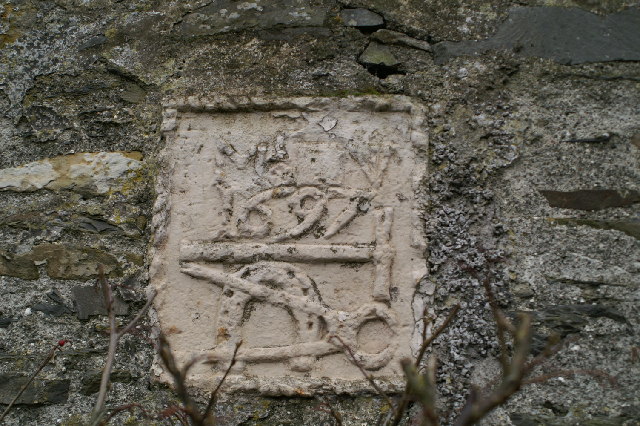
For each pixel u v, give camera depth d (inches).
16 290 93.8
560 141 93.2
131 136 99.0
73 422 87.7
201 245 92.0
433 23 100.1
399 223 91.4
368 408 85.2
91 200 96.8
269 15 102.6
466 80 96.7
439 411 83.7
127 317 91.3
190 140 96.5
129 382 88.5
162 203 94.0
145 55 103.0
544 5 100.2
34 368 90.2
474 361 85.6
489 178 92.1
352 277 90.2
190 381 87.4
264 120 96.9
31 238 95.9
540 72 96.7
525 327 60.8
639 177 91.1
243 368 87.8
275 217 92.6
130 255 93.7
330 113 96.0
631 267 87.3
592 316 86.0
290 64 99.1
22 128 101.7
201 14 104.2
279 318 89.3
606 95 95.1
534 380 74.0
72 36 105.8
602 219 89.6
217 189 94.2
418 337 87.4
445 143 94.0
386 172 93.3
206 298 90.7
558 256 88.6
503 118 94.7
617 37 98.0
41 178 98.7
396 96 96.1
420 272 89.4
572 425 82.0
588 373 83.9
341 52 99.3
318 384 86.0
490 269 88.6
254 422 85.6
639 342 84.6
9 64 105.0
